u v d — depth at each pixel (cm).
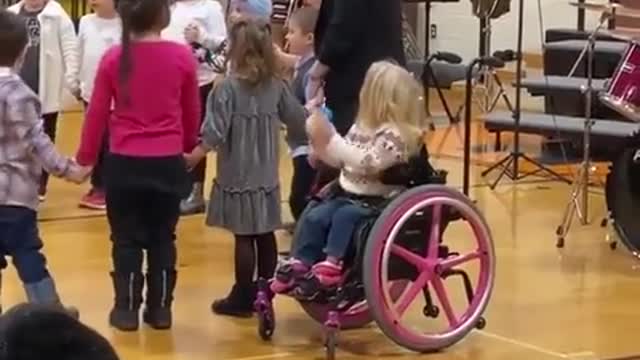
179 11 712
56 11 757
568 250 691
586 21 1155
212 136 530
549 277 635
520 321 557
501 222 757
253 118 535
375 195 499
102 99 511
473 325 521
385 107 493
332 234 493
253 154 536
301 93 625
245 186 537
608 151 877
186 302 576
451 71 1072
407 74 502
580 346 521
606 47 955
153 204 521
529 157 932
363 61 557
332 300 494
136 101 512
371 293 484
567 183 880
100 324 539
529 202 818
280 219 551
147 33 518
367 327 539
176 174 521
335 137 499
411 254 496
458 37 1305
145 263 577
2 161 474
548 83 941
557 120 902
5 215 475
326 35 558
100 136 511
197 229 715
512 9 1219
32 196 481
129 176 514
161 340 518
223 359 494
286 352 507
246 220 537
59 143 969
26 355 165
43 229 712
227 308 556
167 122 519
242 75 534
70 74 752
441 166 928
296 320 553
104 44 745
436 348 508
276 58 543
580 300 594
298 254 506
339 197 505
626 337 536
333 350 496
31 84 747
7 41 477
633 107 653
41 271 484
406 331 498
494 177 893
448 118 1106
